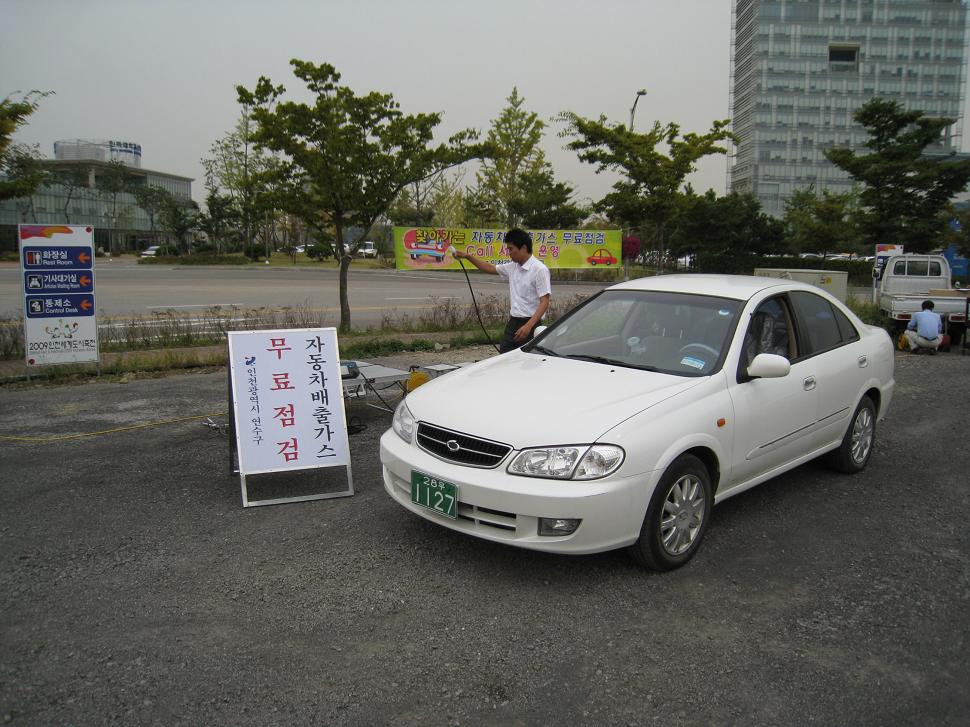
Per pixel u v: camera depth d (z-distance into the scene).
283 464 5.13
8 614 3.55
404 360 10.96
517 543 3.72
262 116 12.44
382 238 56.84
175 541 4.41
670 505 3.99
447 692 2.97
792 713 2.86
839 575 4.04
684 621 3.54
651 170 25.55
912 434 7.04
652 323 4.99
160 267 46.47
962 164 29.84
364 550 4.30
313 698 2.92
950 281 16.72
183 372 9.83
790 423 4.84
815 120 133.88
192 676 3.06
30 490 5.25
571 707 2.88
